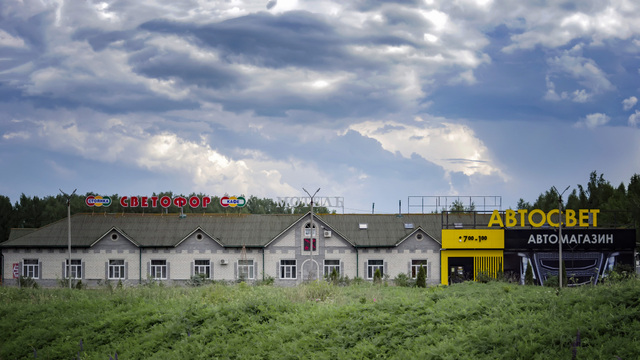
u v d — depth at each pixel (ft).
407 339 60.95
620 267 171.94
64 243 179.93
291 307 81.82
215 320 77.15
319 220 181.06
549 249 176.65
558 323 56.29
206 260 180.04
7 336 87.25
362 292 107.55
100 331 82.07
